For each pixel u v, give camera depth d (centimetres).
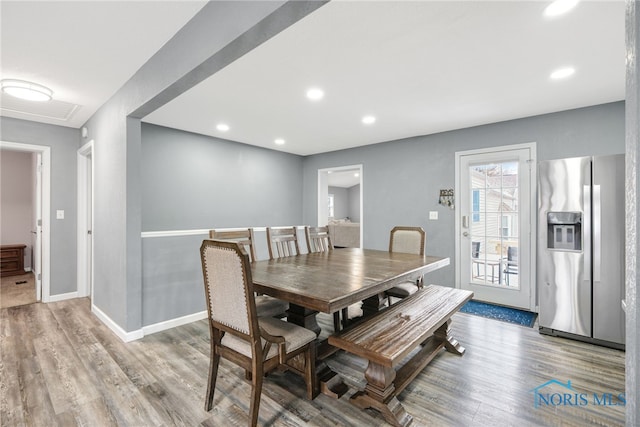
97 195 333
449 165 412
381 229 480
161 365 230
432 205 427
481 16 174
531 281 349
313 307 159
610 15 172
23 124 365
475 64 230
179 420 170
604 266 259
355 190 1251
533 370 223
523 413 177
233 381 209
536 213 345
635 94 52
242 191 501
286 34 191
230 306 164
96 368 225
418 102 307
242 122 381
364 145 505
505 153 366
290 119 367
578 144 323
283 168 566
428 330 182
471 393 196
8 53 220
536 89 274
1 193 537
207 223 456
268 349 162
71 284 404
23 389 198
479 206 389
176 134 421
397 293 292
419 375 217
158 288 296
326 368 204
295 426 166
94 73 252
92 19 183
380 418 173
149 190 397
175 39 200
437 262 268
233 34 155
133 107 255
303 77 252
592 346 262
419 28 185
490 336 283
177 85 207
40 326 305
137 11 176
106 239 309
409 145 450
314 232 354
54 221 389
